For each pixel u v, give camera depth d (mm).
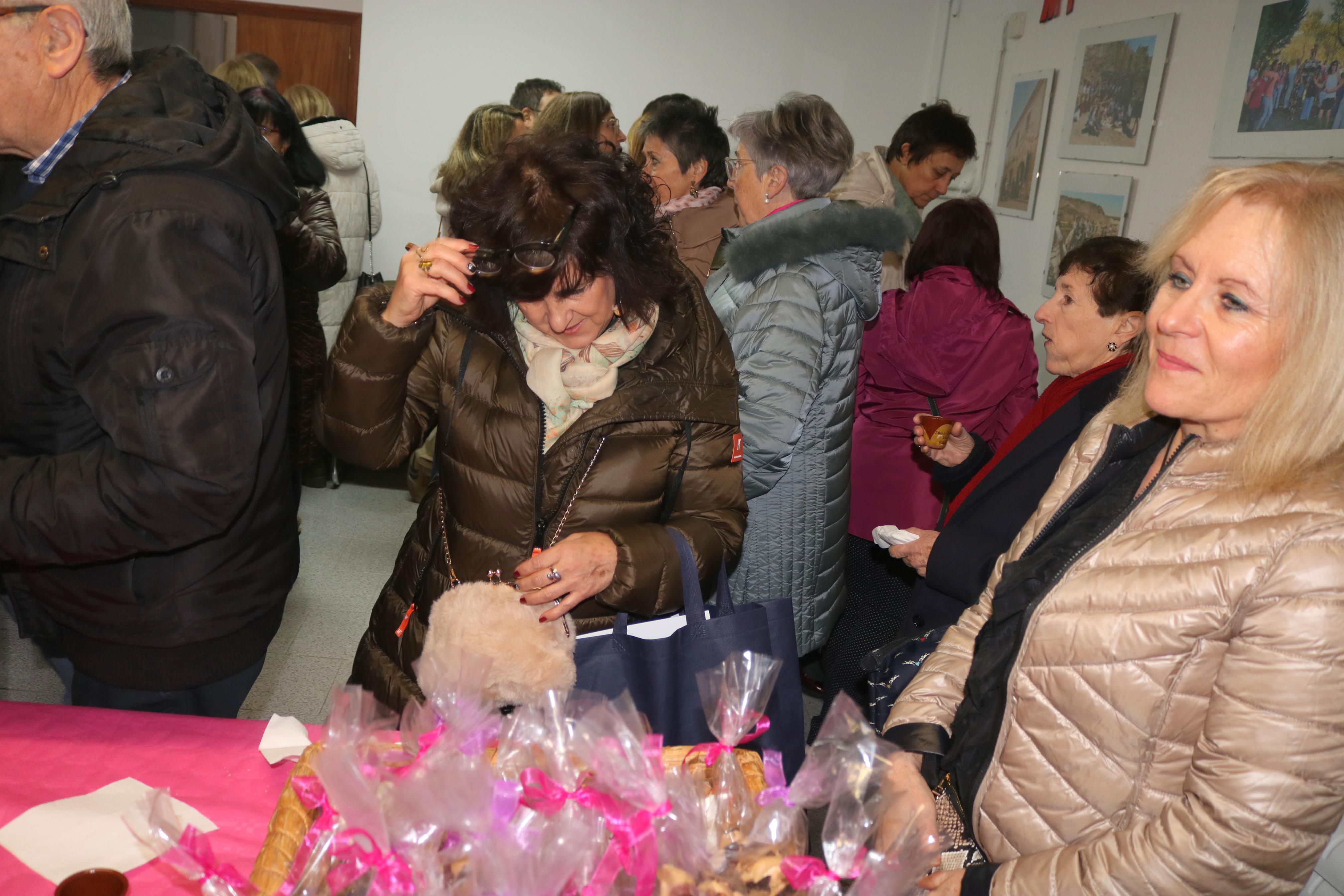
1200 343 854
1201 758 803
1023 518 1582
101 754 1068
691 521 1376
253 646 1398
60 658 1479
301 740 1072
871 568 2311
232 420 1153
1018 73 4340
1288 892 786
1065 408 1607
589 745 786
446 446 1358
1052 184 4012
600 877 731
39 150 1191
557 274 1181
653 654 1216
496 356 1335
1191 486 903
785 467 1896
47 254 1120
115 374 1097
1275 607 779
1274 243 816
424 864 730
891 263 3314
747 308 1921
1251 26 2879
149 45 5449
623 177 1247
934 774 1090
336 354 1300
